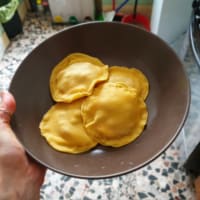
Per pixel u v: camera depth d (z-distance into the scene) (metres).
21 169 0.22
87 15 0.54
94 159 0.22
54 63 0.25
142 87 0.24
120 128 0.22
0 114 0.21
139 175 0.36
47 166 0.19
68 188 0.36
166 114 0.22
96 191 0.35
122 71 0.25
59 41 0.25
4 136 0.21
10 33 0.52
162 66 0.23
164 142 0.20
